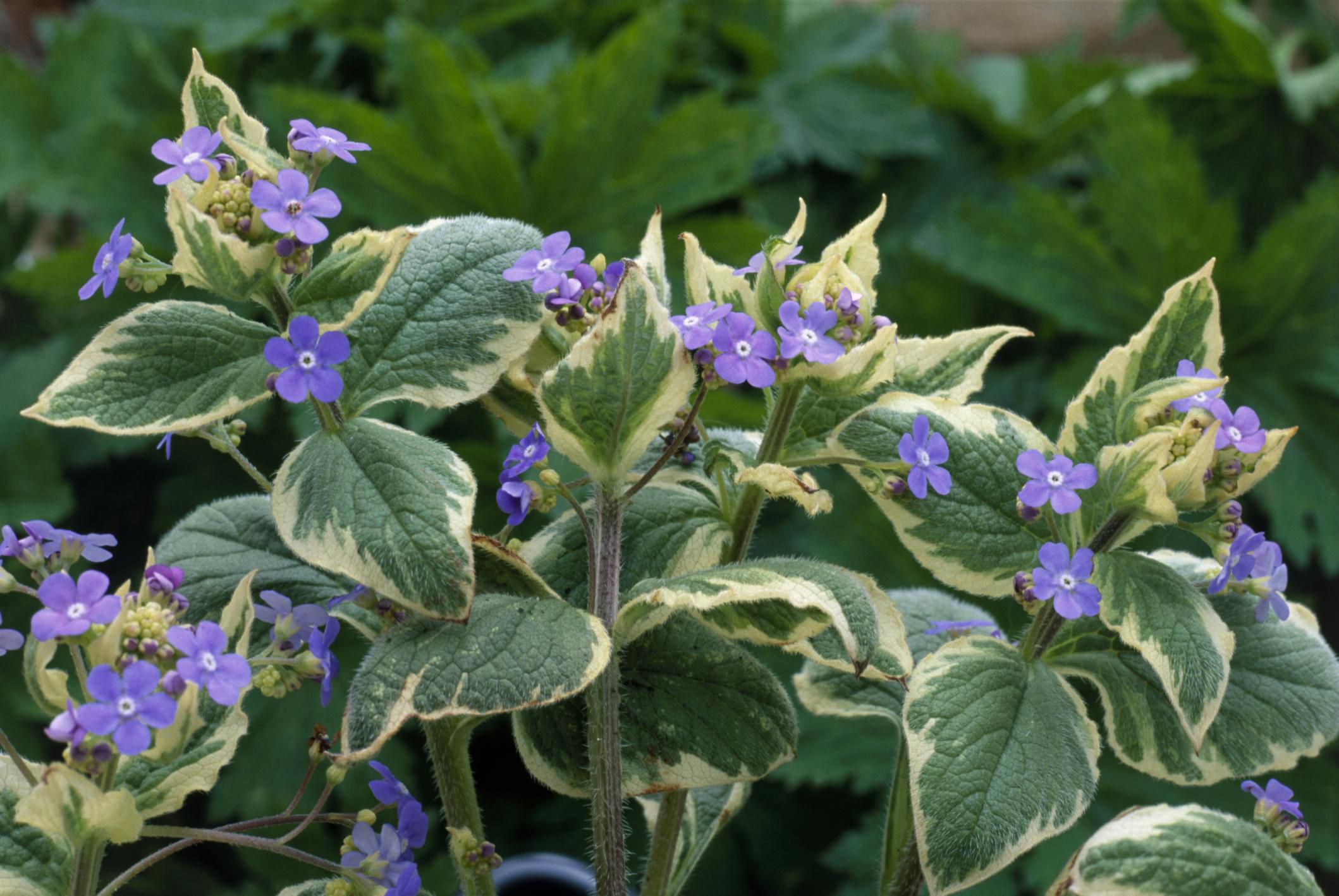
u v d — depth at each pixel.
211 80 0.37
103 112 0.71
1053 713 0.38
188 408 0.36
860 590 0.36
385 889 0.37
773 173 0.79
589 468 0.37
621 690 0.39
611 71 0.62
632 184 0.65
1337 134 0.79
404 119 0.61
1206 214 0.68
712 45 0.81
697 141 0.64
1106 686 0.39
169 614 0.35
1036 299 0.69
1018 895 0.62
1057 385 0.67
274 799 0.53
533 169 0.64
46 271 0.64
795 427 0.39
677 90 0.78
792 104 0.79
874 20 0.86
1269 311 0.69
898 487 0.38
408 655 0.36
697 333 0.36
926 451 0.38
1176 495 0.37
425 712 0.35
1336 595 0.76
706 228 0.65
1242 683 0.39
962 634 0.41
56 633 0.34
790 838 0.65
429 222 0.38
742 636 0.37
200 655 0.35
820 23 0.86
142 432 0.36
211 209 0.36
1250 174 0.81
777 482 0.37
